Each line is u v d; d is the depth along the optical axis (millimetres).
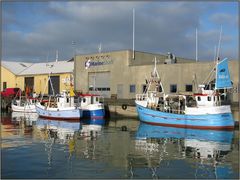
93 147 19953
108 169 14734
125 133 26344
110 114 41594
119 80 44719
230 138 23938
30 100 48062
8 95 53125
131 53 44344
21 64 65000
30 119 38000
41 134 25531
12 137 23859
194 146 20594
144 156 17469
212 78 36062
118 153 18141
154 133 26422
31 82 57719
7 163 15758
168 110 31844
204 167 15320
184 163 16047
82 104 39500
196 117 29125
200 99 29969
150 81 35500
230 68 34375
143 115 33000
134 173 14211
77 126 31250
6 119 37906
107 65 46156
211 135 25391
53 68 57000
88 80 48375
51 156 17312
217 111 28453
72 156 17328
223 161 16531
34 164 15609
